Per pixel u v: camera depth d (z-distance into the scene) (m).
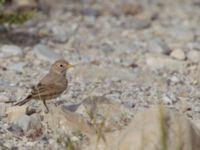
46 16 32.47
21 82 21.09
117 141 14.14
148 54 25.70
